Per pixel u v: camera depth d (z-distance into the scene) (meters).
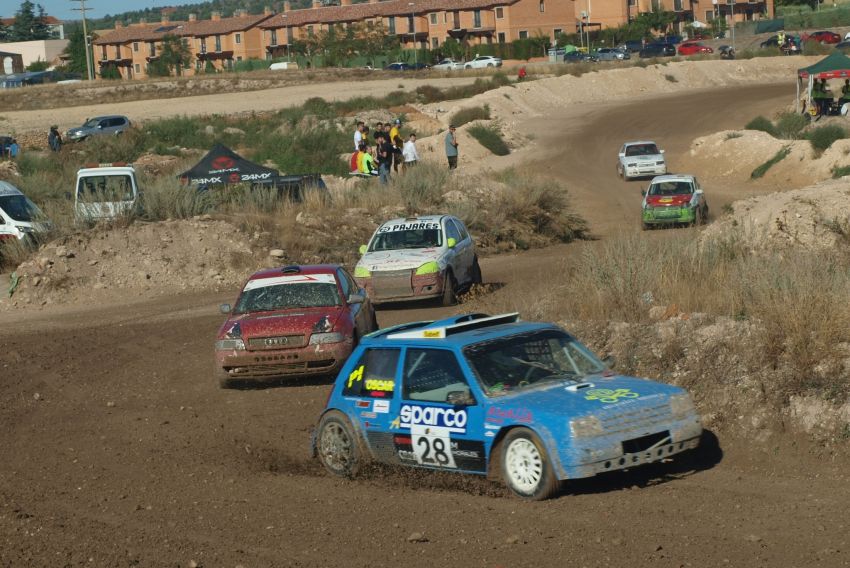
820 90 112.19
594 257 31.20
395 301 40.03
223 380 28.73
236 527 16.83
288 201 57.38
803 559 13.91
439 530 15.99
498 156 108.25
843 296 23.42
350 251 52.97
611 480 18.59
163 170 90.38
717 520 15.84
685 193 65.38
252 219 53.59
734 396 21.66
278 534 16.31
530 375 18.39
